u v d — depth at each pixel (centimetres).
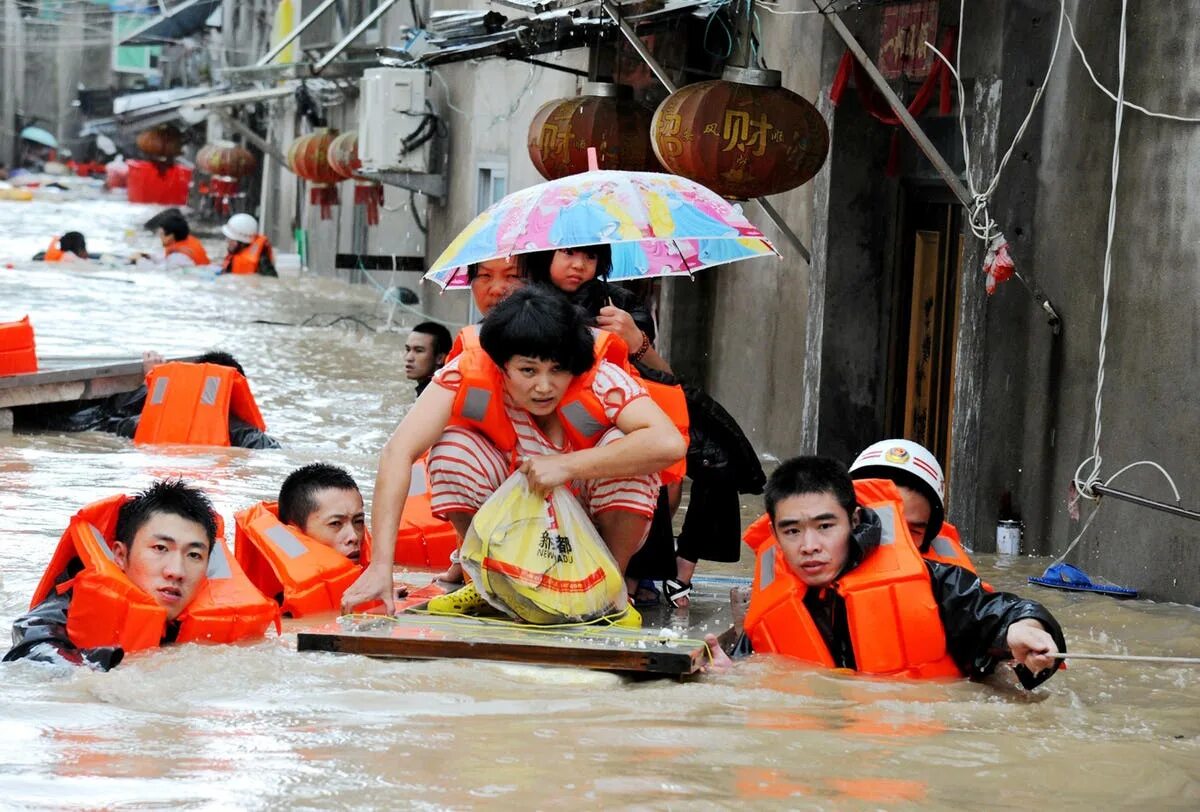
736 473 1093
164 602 905
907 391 1670
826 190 1645
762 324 1889
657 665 862
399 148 3125
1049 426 1326
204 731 737
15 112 9394
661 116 1411
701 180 1409
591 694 826
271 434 1875
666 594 1090
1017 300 1356
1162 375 1190
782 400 1836
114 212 6469
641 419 924
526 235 993
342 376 2409
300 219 4744
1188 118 1176
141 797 638
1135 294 1223
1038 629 862
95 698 793
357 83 3672
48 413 1952
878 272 1669
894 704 829
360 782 664
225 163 5375
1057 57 1327
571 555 930
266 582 1077
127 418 1861
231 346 2689
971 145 1372
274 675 844
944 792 680
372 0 3694
